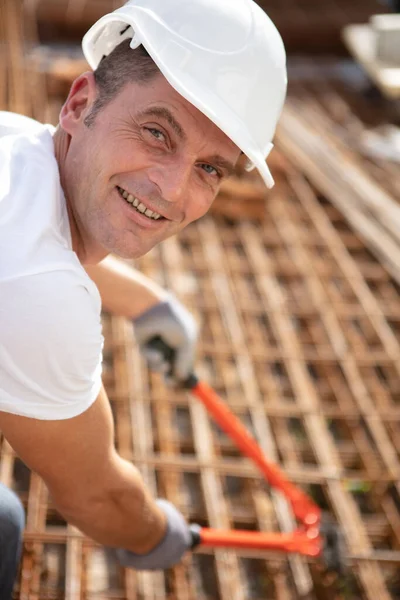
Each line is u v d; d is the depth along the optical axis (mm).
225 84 1558
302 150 5262
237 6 1603
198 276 4047
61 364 1424
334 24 6855
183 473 3029
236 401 3252
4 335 1379
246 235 4422
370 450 3174
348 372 3518
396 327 4000
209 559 2713
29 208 1446
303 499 2562
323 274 4191
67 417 1511
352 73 6766
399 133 5891
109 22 1677
